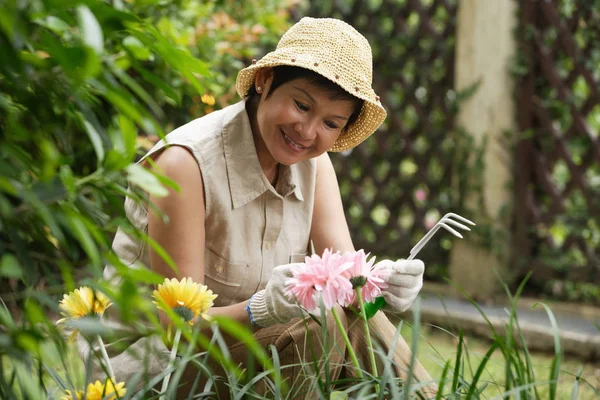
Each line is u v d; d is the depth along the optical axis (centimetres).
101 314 133
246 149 184
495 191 434
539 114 429
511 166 433
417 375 175
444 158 459
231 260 185
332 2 511
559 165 497
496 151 434
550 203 445
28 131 99
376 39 491
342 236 203
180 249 174
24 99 100
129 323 100
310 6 521
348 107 173
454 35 459
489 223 432
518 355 140
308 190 198
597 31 423
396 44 479
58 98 98
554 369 135
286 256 195
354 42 174
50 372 131
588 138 418
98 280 92
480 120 436
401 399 133
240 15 379
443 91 464
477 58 435
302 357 173
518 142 433
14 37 75
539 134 431
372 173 500
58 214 87
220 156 182
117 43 99
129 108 83
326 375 139
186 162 177
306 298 143
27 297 93
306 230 199
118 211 100
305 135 171
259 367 180
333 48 171
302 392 172
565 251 428
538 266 429
